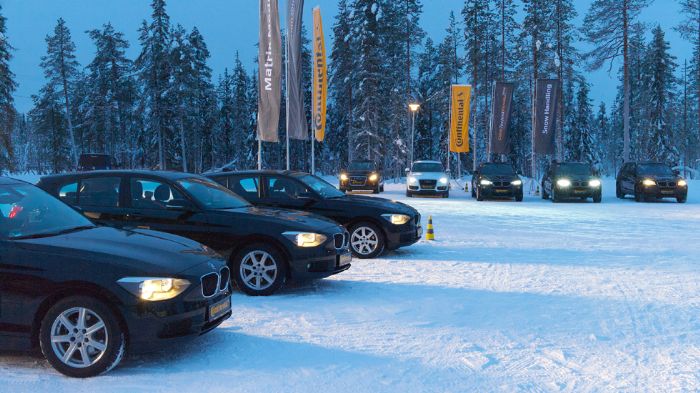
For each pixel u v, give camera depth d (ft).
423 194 93.86
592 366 14.98
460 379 13.97
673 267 30.32
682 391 13.19
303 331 18.11
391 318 19.80
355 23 167.22
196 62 214.28
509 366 14.94
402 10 183.52
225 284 16.74
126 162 224.94
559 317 20.03
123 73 209.77
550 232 46.83
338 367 14.79
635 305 21.83
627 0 118.52
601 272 28.81
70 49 196.95
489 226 51.24
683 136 255.09
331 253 23.90
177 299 14.34
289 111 62.69
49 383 13.57
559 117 155.53
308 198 32.01
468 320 19.61
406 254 34.73
